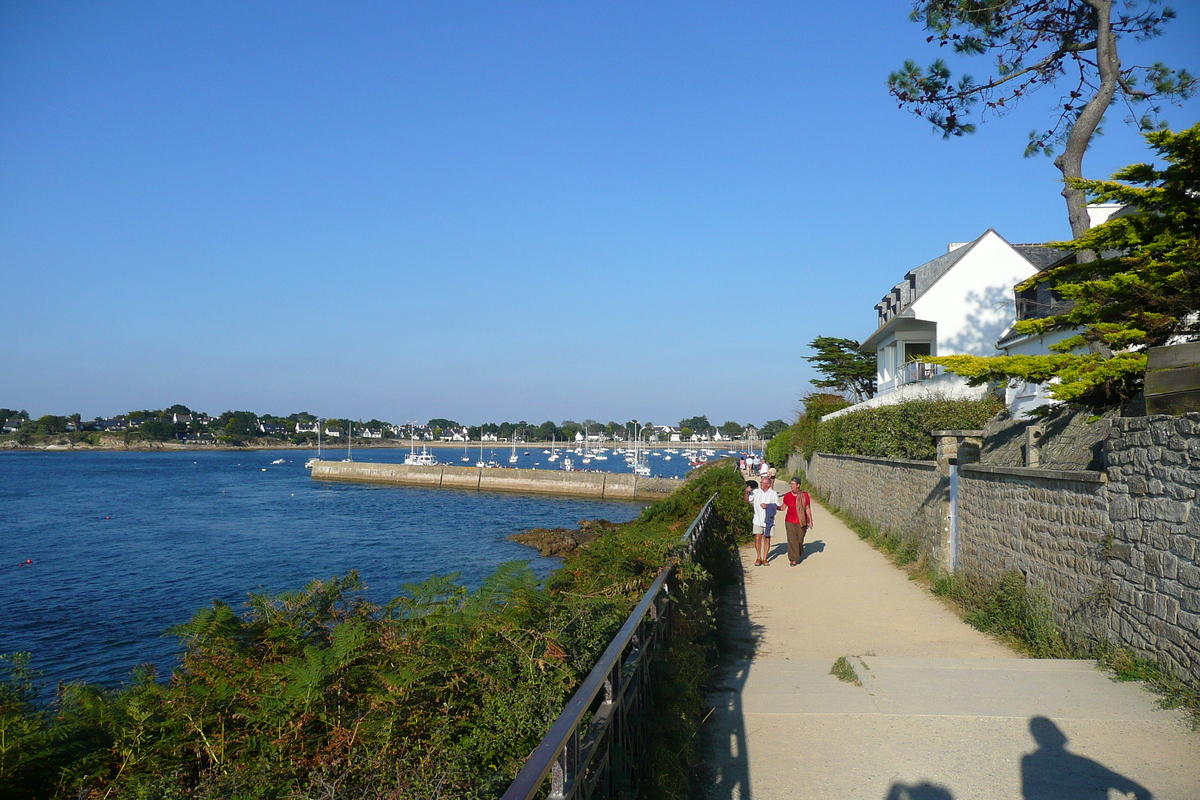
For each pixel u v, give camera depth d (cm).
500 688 409
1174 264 918
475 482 7862
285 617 577
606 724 387
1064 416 1034
